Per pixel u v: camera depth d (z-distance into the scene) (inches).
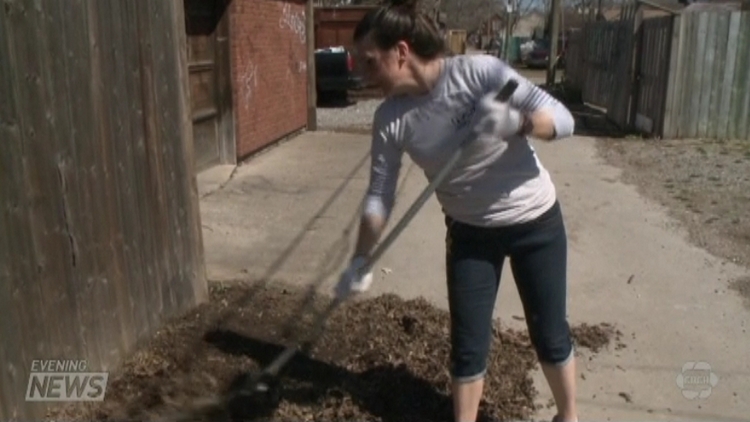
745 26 440.8
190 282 172.2
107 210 139.0
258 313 173.9
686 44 447.2
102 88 136.3
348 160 391.5
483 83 103.4
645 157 399.9
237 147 368.5
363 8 797.2
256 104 398.9
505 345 162.1
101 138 136.3
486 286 115.6
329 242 238.4
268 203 290.4
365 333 165.0
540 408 139.4
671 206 288.0
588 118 595.8
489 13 2049.7
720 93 453.7
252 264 215.0
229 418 131.6
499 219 111.1
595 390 147.9
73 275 129.8
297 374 146.3
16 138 115.0
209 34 349.1
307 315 174.2
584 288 200.8
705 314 184.4
